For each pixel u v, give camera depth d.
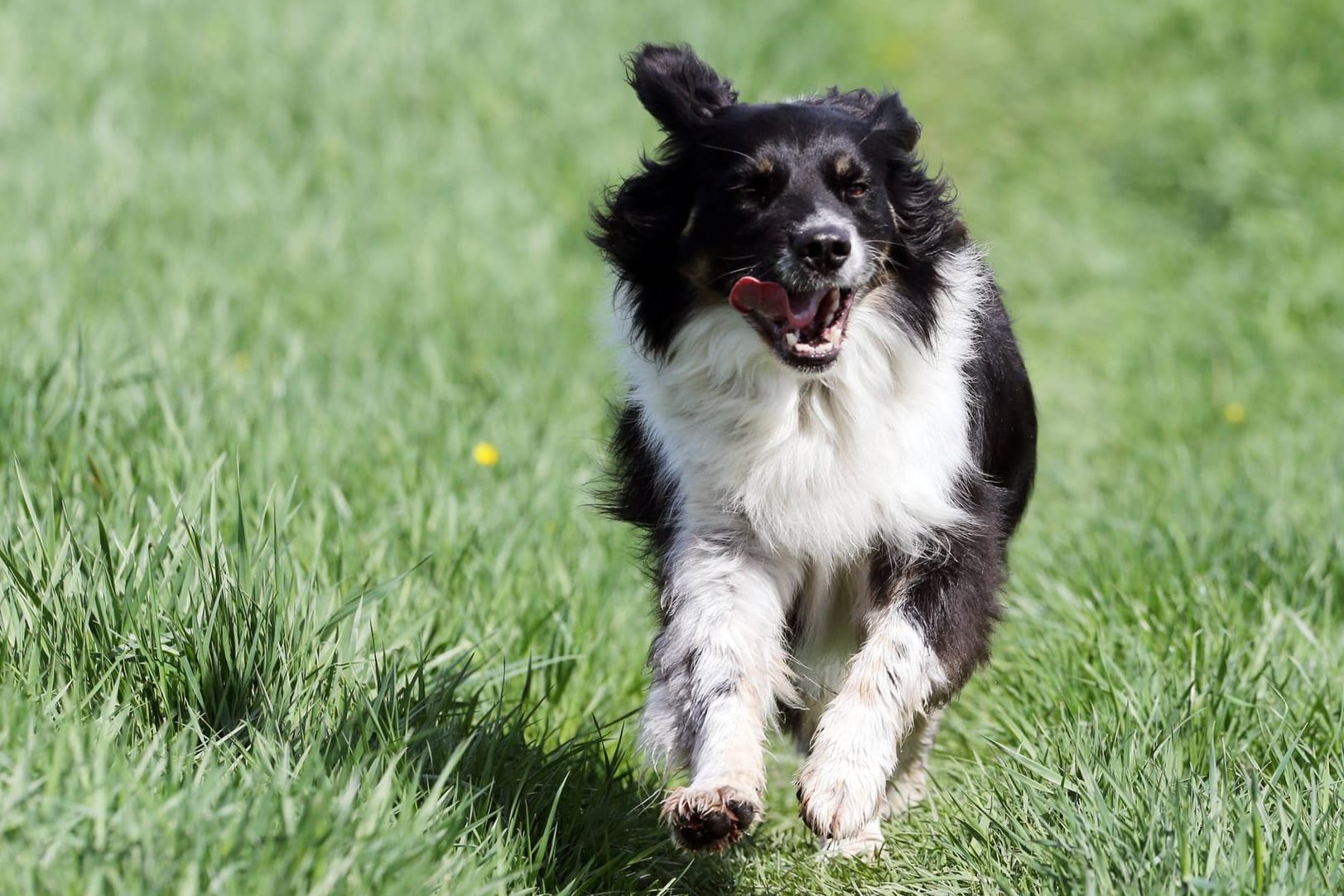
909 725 5.98
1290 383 12.16
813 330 5.94
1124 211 16.39
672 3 20.08
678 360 6.32
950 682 6.05
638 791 6.35
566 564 8.27
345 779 4.91
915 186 6.47
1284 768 5.59
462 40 17.94
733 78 17.91
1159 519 8.98
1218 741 6.18
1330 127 16.48
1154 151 17.17
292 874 4.31
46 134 14.09
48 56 15.83
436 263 12.95
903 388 6.20
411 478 8.59
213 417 8.66
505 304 12.52
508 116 16.56
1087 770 5.56
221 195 13.58
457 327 11.84
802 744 7.01
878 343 6.15
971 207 16.75
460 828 5.19
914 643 6.00
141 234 12.44
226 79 16.14
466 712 6.21
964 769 6.81
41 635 5.48
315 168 14.65
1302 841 5.02
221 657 5.61
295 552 7.16
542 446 9.76
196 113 15.36
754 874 6.27
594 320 7.24
